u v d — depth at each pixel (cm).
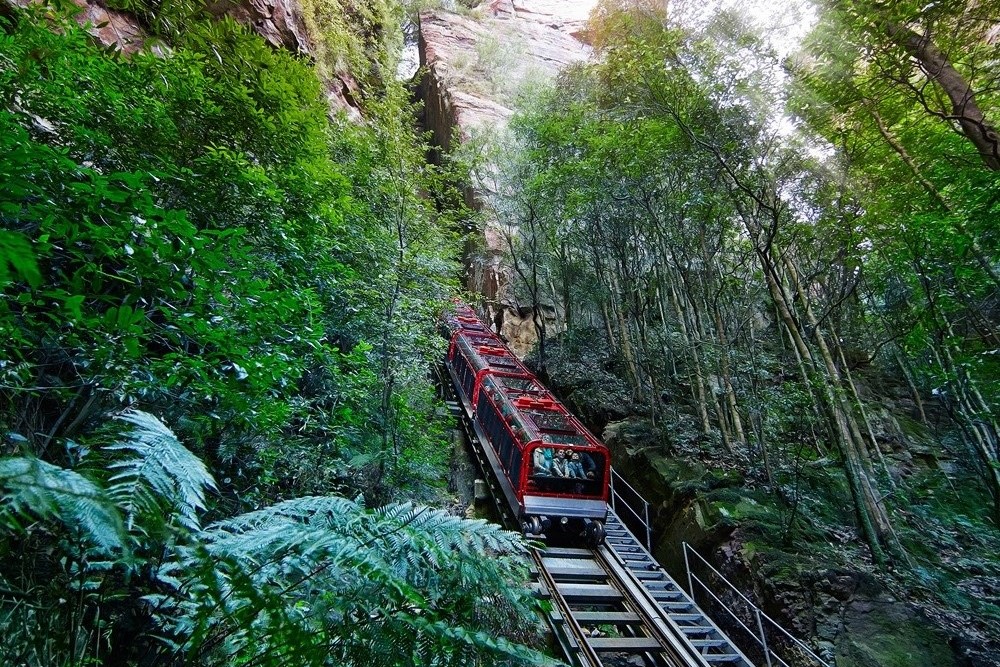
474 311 1850
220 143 379
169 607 182
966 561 694
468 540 180
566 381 1433
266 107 423
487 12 3206
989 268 543
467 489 1008
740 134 810
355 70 1337
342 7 1519
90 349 219
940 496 861
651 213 1016
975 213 524
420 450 672
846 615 594
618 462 1102
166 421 299
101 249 187
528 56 2767
